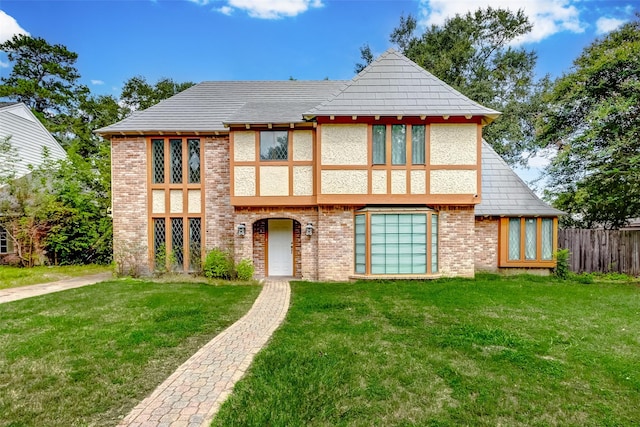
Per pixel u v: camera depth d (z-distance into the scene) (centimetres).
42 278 1207
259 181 1184
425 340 557
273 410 350
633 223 1814
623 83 1329
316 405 363
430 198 1130
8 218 1511
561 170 1547
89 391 394
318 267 1169
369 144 1134
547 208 1259
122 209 1291
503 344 541
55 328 618
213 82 1609
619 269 1327
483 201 1283
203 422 331
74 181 1630
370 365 459
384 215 1144
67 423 333
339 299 850
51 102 3284
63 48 3422
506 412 358
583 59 1550
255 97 1498
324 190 1138
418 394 392
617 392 399
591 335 587
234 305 800
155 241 1302
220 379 421
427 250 1141
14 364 463
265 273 1288
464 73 2494
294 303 820
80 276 1309
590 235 1345
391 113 1088
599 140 1412
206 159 1291
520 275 1220
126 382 416
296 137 1183
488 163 1385
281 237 1298
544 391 400
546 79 2406
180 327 625
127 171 1291
